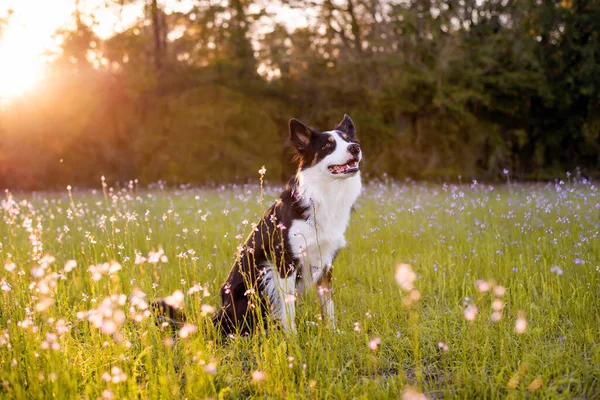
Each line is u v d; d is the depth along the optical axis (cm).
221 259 571
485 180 2242
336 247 446
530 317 381
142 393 275
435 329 373
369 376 311
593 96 2283
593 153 2423
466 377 301
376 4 2320
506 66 2372
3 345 303
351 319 398
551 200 725
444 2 2314
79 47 2191
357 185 454
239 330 387
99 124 2208
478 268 508
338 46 2433
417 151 2300
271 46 2370
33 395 276
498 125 2370
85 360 327
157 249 609
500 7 2358
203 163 2080
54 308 375
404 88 2270
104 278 423
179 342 350
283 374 308
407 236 648
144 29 2452
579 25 2322
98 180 2130
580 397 284
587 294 400
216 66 2369
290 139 452
